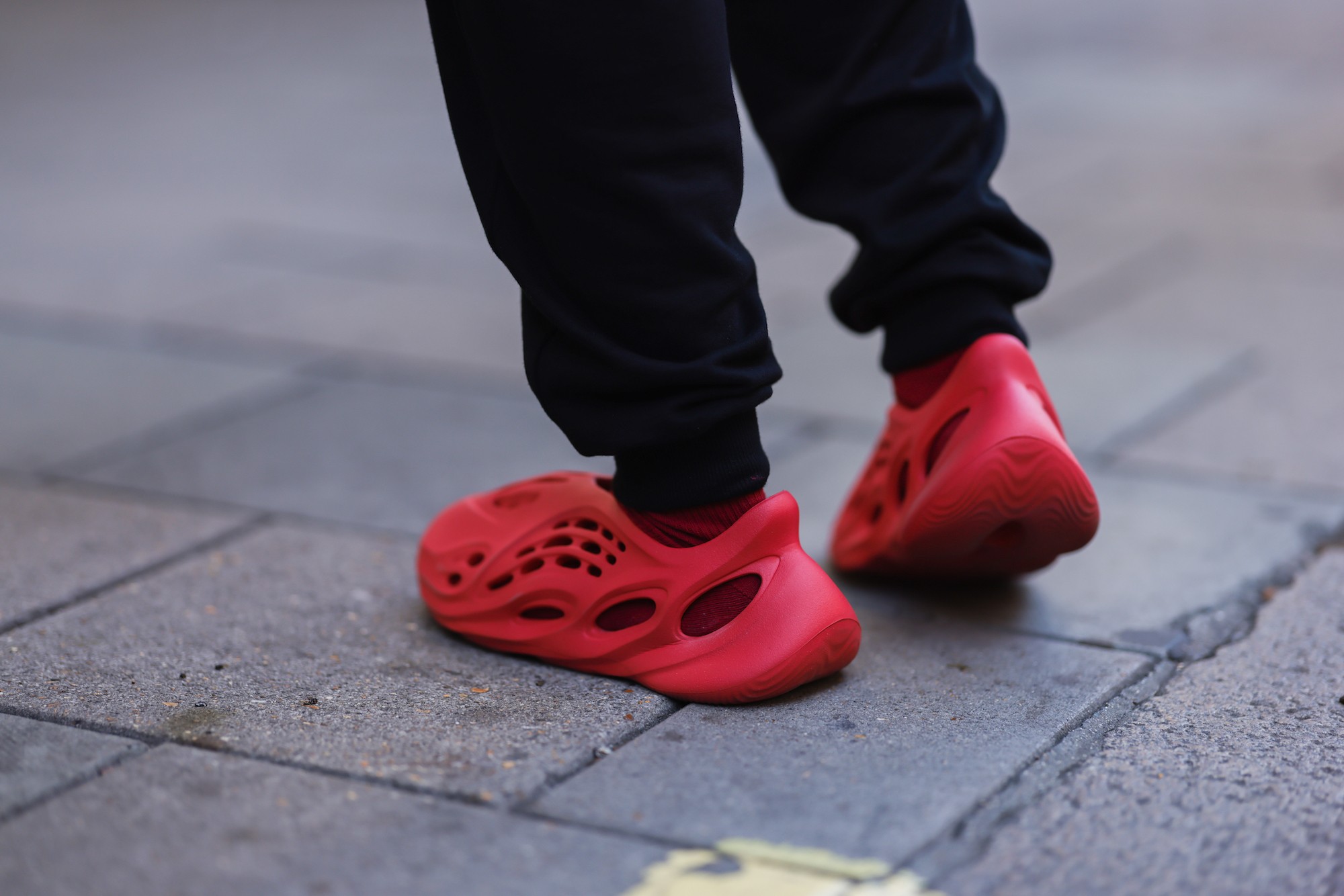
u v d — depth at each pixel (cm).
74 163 564
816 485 255
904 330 191
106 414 296
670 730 161
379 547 224
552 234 153
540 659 181
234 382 320
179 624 192
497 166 158
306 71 786
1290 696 172
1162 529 230
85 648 183
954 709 167
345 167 563
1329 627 192
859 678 176
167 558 217
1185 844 138
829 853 135
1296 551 220
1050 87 727
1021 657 183
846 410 301
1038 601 203
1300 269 403
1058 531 185
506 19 144
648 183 148
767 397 163
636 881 130
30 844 135
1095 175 535
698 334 155
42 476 257
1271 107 657
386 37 904
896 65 184
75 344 348
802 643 165
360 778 148
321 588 206
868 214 185
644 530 172
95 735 157
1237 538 225
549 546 181
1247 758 155
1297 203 484
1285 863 134
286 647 184
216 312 378
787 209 505
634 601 174
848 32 184
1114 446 271
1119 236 448
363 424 291
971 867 133
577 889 129
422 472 261
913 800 145
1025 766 153
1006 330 185
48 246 445
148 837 136
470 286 407
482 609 183
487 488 253
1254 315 360
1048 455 177
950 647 186
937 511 181
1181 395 300
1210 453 265
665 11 144
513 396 310
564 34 143
